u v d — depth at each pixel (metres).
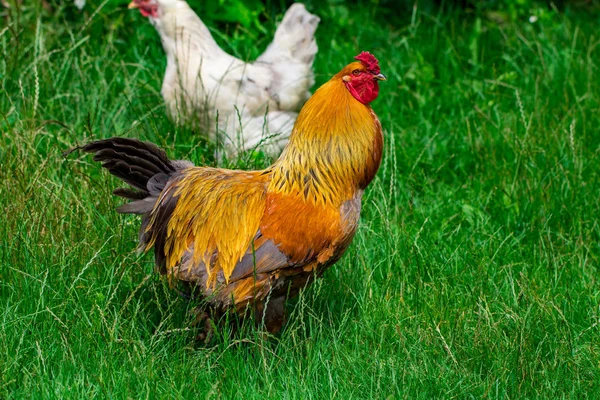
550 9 15.05
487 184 9.90
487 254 8.48
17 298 7.32
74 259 7.68
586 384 6.79
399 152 10.32
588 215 9.22
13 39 10.90
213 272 6.75
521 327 7.06
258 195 6.79
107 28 12.19
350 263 8.15
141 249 7.14
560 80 11.91
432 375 6.76
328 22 13.34
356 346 7.17
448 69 12.55
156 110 10.33
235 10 12.38
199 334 7.42
